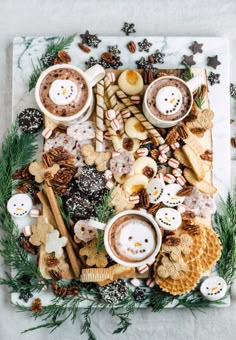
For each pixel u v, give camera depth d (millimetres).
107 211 881
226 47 950
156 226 830
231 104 970
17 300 913
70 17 981
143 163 895
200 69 937
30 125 912
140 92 909
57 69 857
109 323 930
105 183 883
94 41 941
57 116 849
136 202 884
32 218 915
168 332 932
